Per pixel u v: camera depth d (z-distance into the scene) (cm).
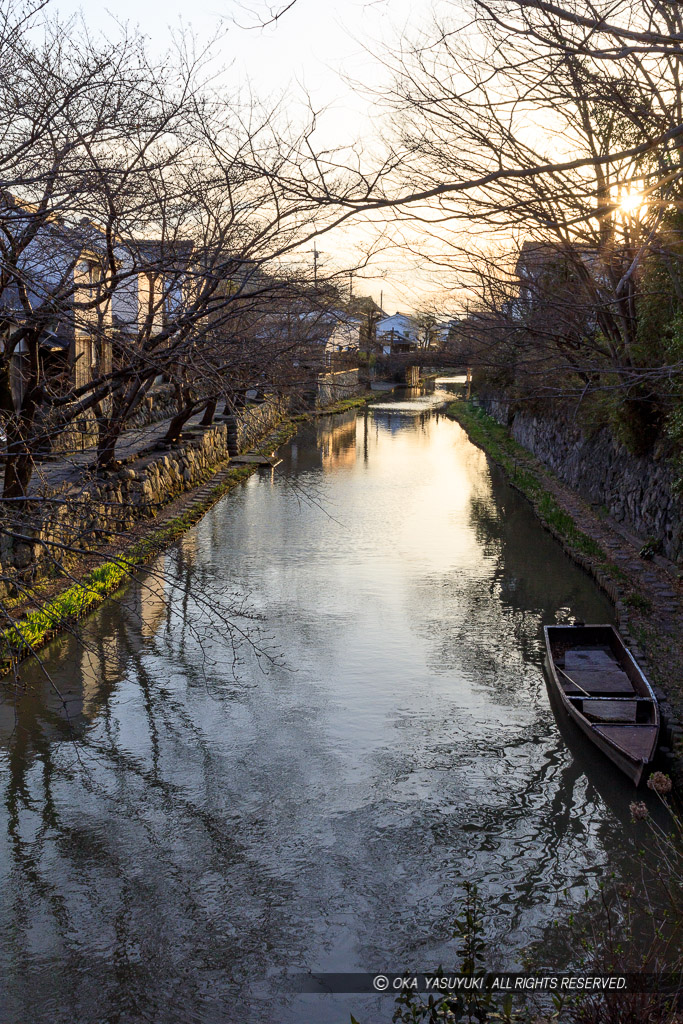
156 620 1552
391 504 2677
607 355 1356
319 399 5469
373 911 810
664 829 913
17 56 766
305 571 1895
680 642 1358
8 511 691
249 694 1263
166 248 1000
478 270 1116
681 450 1741
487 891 835
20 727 1152
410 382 8281
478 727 1166
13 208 638
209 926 792
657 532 1880
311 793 1005
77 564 1612
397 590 1767
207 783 1026
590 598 1708
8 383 1272
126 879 856
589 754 1063
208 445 3122
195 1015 690
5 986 721
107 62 791
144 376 855
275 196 806
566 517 2303
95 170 667
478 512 2566
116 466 1903
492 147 861
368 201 422
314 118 659
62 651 1389
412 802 987
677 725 1064
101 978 731
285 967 739
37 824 946
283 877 859
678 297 1277
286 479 3147
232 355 923
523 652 1429
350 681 1312
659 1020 549
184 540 2155
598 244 982
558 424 3089
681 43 470
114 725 1166
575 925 776
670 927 734
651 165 675
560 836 924
